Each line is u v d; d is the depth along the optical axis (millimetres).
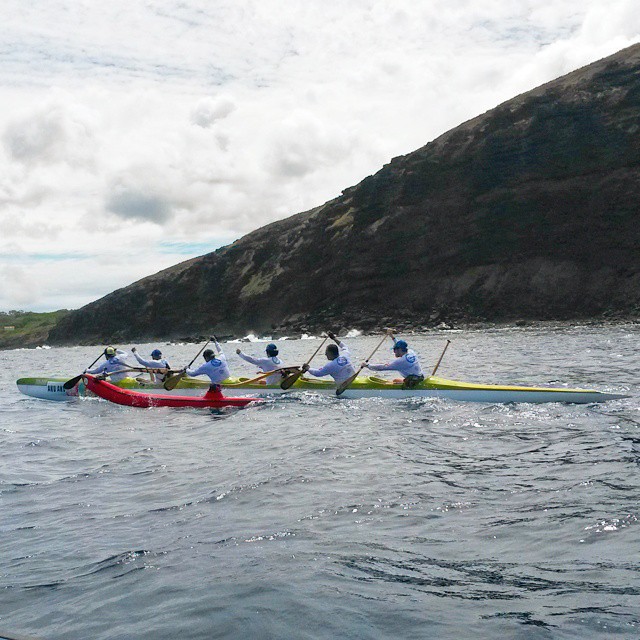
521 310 78938
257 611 4742
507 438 10844
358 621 4520
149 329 114438
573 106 83375
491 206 85125
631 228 77188
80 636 4520
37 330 159500
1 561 6055
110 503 7895
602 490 7348
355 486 8094
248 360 17562
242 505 7496
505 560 5523
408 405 15039
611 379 18578
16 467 10328
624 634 4156
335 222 98062
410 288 86938
